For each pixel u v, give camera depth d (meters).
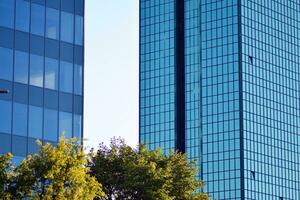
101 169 82.25
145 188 80.06
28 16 92.62
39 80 92.06
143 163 81.94
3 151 87.31
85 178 66.69
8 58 90.00
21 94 90.19
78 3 98.00
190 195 85.38
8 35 90.50
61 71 94.38
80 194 63.69
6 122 88.25
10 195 61.88
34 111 90.81
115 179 82.25
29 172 62.47
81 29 97.62
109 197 82.12
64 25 95.81
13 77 89.94
